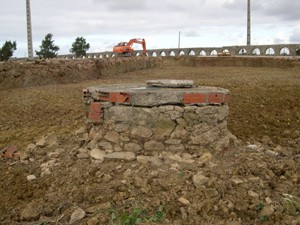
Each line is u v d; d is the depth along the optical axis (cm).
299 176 418
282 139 611
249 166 429
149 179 395
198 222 342
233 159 452
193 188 381
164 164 423
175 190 378
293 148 564
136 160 434
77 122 714
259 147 531
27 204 390
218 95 446
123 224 336
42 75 1430
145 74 1848
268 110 786
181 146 439
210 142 445
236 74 1536
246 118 722
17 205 396
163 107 434
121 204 367
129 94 439
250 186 389
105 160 440
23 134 682
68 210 369
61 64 1561
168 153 437
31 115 871
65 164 463
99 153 450
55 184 425
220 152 454
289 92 938
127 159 434
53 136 564
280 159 479
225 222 341
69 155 484
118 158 436
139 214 349
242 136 613
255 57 2341
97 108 458
